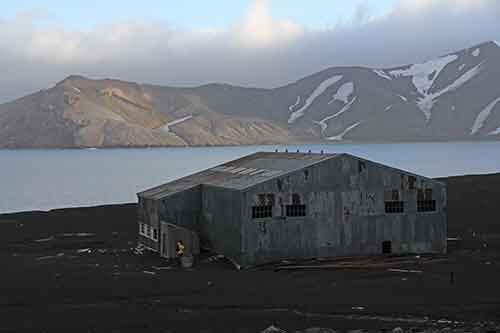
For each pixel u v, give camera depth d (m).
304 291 46.22
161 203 64.12
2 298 44.88
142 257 62.28
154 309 41.50
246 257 56.03
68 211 100.88
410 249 60.16
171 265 57.81
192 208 65.00
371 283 48.53
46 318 39.50
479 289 46.16
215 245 61.62
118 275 52.72
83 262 59.59
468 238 69.12
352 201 58.78
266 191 56.66
